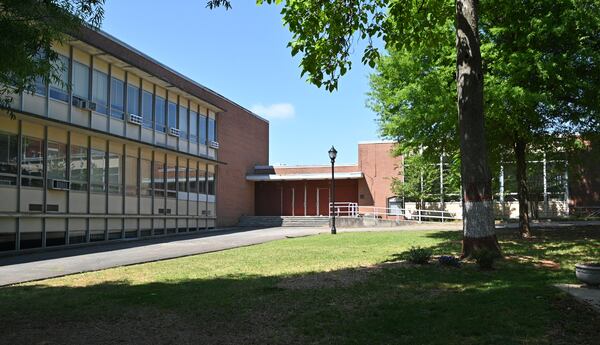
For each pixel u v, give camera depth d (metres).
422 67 17.88
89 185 23.22
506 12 15.80
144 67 27.41
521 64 14.75
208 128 35.56
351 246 18.05
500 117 15.88
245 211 42.00
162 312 7.77
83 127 22.03
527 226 19.05
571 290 8.37
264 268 12.66
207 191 35.12
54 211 21.11
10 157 19.11
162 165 29.64
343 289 9.15
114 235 25.06
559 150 22.14
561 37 15.71
